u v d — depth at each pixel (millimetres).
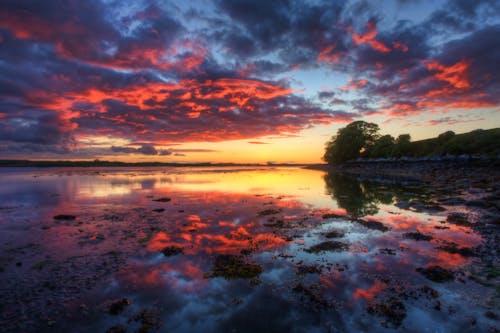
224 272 8750
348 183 38750
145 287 7824
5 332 5875
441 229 13172
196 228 14359
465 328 5727
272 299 7102
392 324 5938
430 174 42312
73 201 23906
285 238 12445
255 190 31812
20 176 64500
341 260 9672
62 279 8359
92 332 5883
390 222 14977
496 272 8211
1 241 12305
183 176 62688
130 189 33656
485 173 33344
